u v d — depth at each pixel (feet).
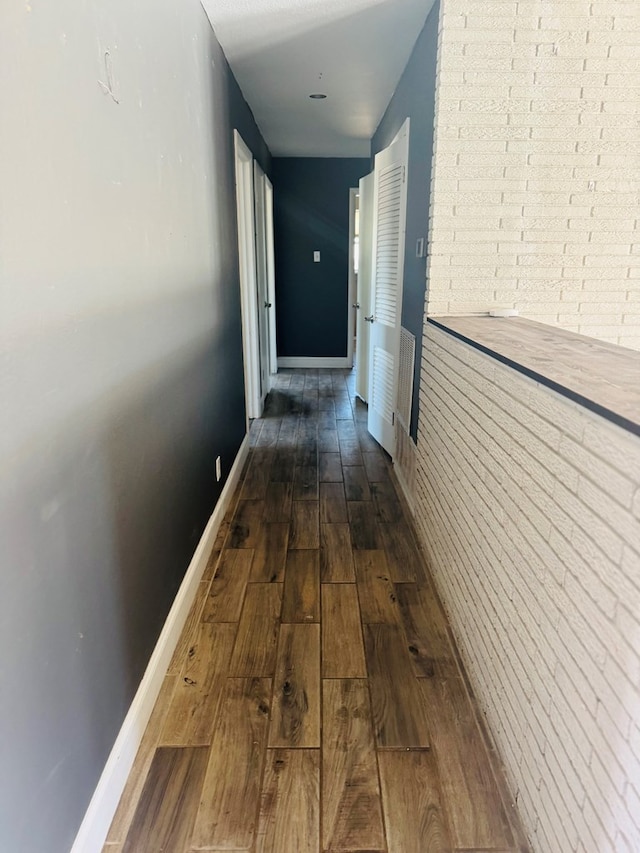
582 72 7.61
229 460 10.40
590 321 8.46
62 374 3.47
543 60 7.56
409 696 5.67
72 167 3.59
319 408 16.89
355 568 8.08
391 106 12.55
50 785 3.40
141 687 5.15
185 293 6.71
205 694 5.69
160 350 5.64
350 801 4.57
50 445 3.33
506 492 4.70
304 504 10.23
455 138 7.80
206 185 8.02
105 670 4.29
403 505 10.19
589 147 7.86
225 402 9.87
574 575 3.43
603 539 3.07
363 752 5.02
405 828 4.36
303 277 22.04
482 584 5.43
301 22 8.41
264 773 4.82
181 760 4.94
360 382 17.61
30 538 3.11
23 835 3.07
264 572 7.97
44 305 3.22
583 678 3.30
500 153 7.86
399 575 7.90
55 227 3.35
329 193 21.18
